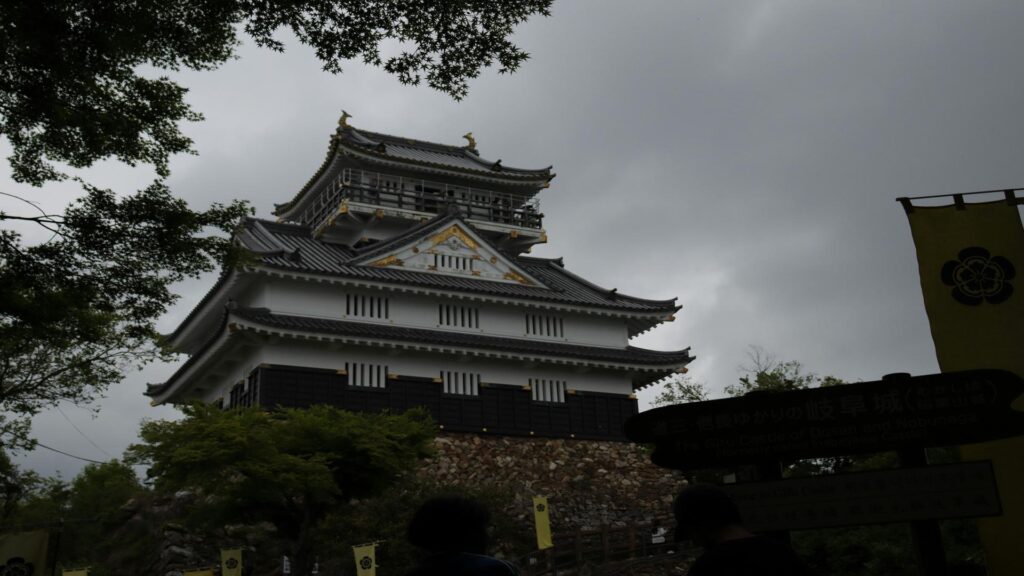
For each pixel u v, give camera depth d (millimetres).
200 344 55438
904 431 12891
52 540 40594
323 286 48312
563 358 50312
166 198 19750
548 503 47125
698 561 6852
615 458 50844
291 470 32500
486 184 63062
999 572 13148
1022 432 12531
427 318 50344
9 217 18406
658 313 55438
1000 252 14672
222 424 31984
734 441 13398
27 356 28109
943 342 14539
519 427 49469
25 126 18797
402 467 35469
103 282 19828
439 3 17250
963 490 12586
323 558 36406
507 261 54531
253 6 17219
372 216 57375
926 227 15102
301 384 45375
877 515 12727
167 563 38312
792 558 6691
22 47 17156
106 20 17375
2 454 36875
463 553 6133
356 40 17688
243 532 40531
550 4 17625
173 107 19531
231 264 21188
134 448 32969
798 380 40562
